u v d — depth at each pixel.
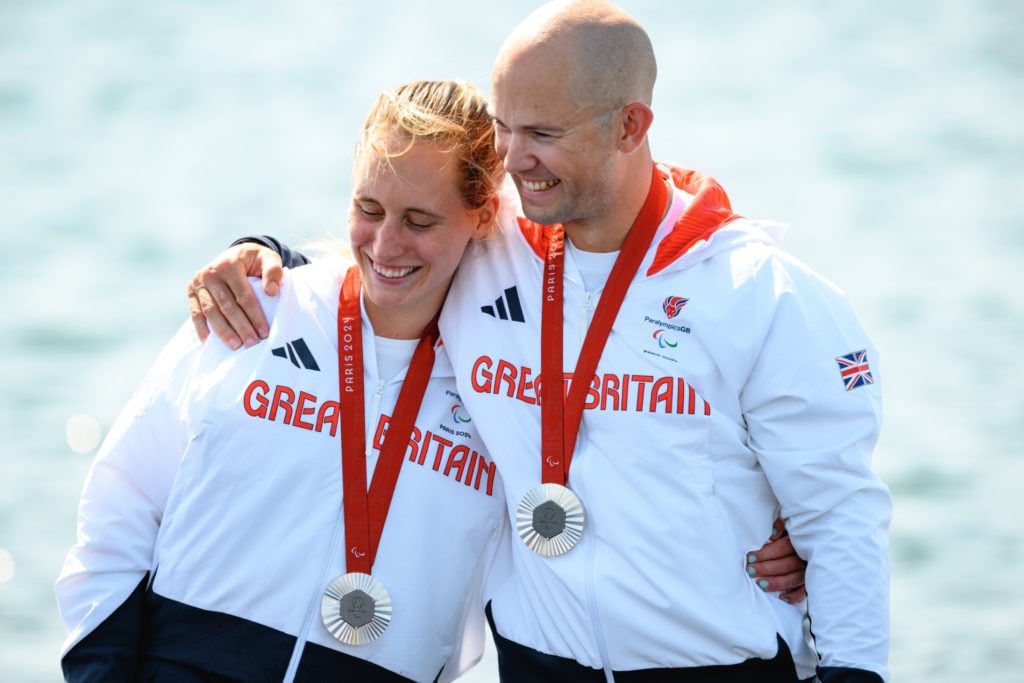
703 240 12.09
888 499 12.19
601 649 12.09
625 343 12.16
